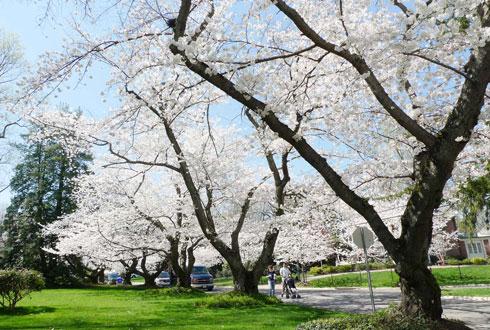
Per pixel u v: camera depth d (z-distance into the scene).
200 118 14.08
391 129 8.64
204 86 11.23
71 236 24.39
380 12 7.45
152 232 20.72
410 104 8.09
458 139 6.35
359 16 8.06
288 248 22.02
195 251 30.20
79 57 7.29
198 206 14.43
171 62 6.11
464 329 6.56
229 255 14.52
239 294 13.96
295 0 8.87
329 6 8.63
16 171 35.69
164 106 12.11
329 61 9.45
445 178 6.48
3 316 11.38
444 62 7.05
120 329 8.71
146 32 7.94
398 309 6.96
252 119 10.68
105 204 20.41
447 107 8.70
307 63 9.98
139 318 10.66
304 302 16.14
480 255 45.88
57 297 18.83
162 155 17.19
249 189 16.33
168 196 20.77
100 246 21.14
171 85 10.03
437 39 5.60
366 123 9.30
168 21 6.83
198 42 6.24
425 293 6.66
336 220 17.36
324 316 10.50
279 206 14.71
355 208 6.86
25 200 33.97
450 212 15.64
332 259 44.94
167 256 19.88
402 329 6.14
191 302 14.73
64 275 32.22
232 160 17.19
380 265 34.62
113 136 12.55
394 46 5.52
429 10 4.72
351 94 8.81
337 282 27.58
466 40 5.41
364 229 10.04
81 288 30.12
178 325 9.23
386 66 7.38
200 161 15.45
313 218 15.46
